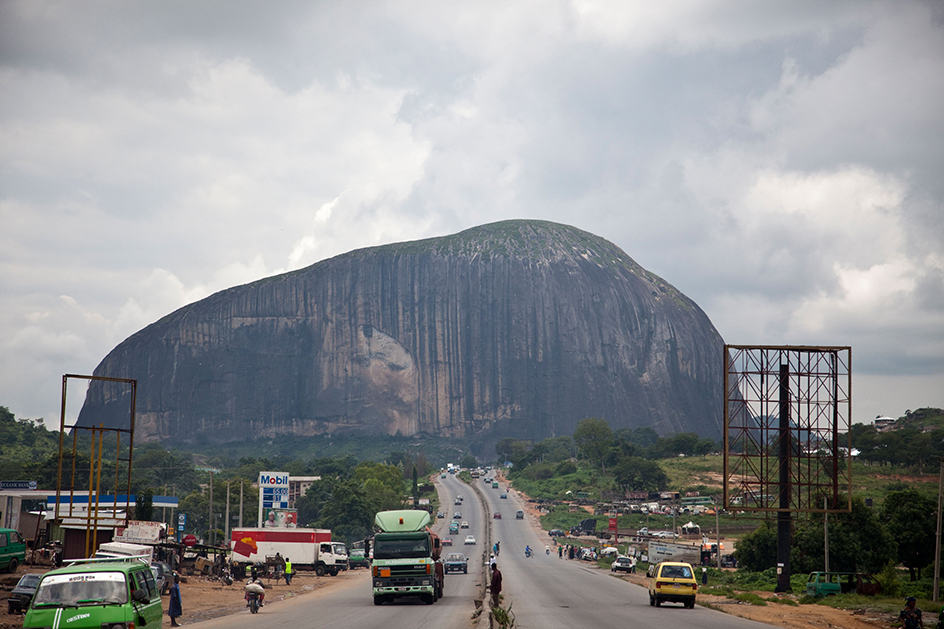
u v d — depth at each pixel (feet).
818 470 218.38
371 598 151.64
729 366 219.82
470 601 137.59
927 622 130.11
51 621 63.05
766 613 131.13
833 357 217.77
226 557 233.96
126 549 144.15
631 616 110.32
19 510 252.42
